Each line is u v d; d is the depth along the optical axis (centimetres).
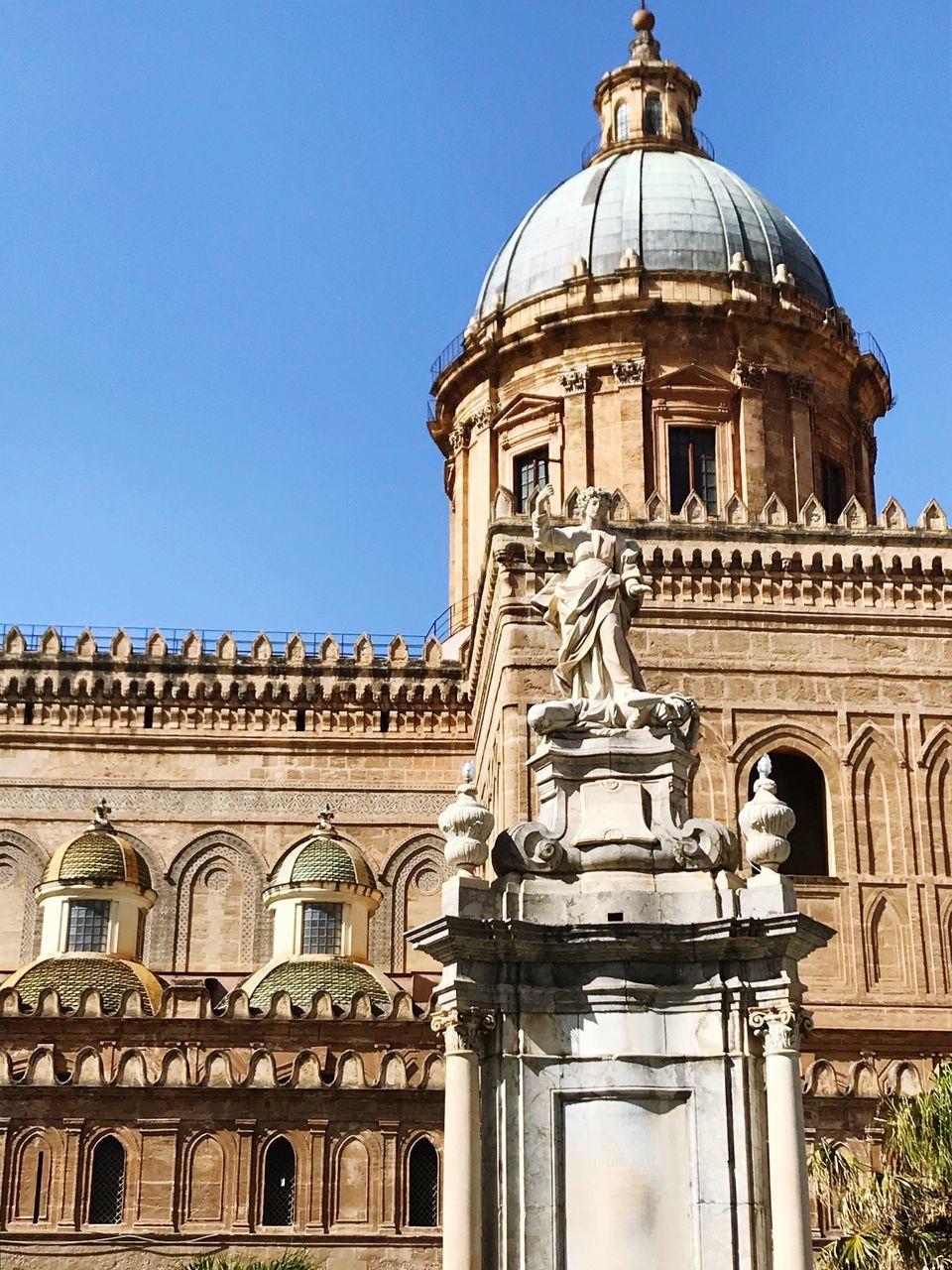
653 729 2069
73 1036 4731
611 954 1938
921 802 4897
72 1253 4306
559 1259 1866
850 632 5028
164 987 5150
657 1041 1919
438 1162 4431
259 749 5784
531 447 5941
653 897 1967
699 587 5019
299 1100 4456
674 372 5816
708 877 1986
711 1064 1908
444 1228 1864
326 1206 4378
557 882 1994
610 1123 1902
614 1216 1875
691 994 1931
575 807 2042
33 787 5709
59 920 5234
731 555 5031
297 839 5706
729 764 4872
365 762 5784
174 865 5672
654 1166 1889
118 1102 4434
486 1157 1903
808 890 4784
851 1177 2766
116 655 5806
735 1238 1855
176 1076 4453
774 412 5872
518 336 5988
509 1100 1906
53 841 5666
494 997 1938
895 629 5041
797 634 5009
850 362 6072
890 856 4844
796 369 5934
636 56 6869
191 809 5719
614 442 5778
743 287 5944
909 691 4991
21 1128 4400
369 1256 4334
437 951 1956
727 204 6231
